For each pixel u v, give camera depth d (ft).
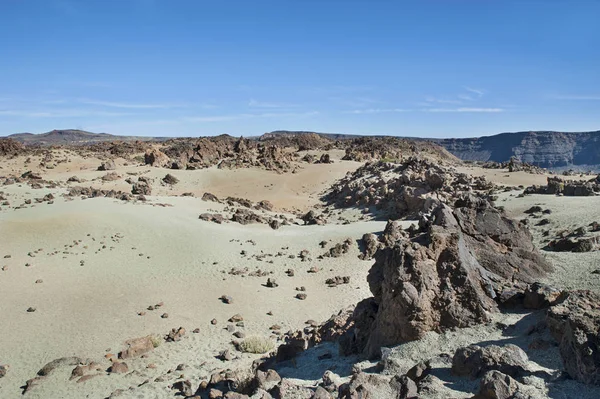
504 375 33.17
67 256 118.83
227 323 88.74
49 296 96.89
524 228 63.10
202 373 66.03
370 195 221.46
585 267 59.72
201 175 323.98
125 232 138.62
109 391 62.39
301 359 56.44
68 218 144.66
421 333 46.78
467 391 35.63
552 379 34.22
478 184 200.75
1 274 105.60
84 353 75.00
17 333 81.10
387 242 132.77
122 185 272.31
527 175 259.60
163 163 358.02
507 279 55.31
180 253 127.95
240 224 168.76
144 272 113.29
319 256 130.62
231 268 120.37
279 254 132.98
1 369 68.54
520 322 46.44
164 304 95.96
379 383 36.78
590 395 31.73
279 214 216.33
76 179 269.44
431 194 173.88
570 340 35.94
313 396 36.96
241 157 371.56
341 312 74.54
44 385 64.59
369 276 56.44
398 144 509.35
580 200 140.87
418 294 47.11
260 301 100.73
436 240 50.93
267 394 40.16
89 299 96.53
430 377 38.01
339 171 349.61
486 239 60.34
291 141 579.89
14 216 145.28
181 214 167.43
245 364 69.26
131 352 73.87
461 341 44.91
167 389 59.62
